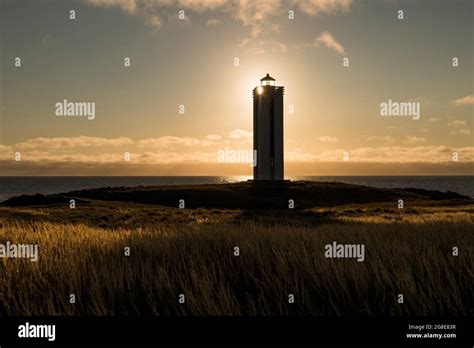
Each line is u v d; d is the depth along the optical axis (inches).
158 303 387.2
